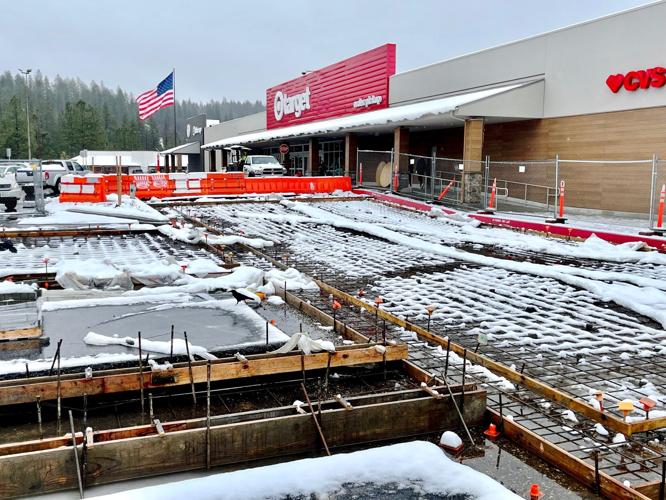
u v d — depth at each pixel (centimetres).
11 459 410
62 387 533
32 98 13738
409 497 379
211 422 481
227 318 759
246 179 2812
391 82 3359
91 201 2544
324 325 818
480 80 2725
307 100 4284
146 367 572
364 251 1410
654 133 1975
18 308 661
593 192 2198
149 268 979
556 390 588
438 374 647
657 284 1056
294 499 374
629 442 501
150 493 371
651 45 1966
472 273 1178
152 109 4297
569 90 2270
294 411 506
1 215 2019
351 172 3384
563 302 968
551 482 443
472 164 2331
